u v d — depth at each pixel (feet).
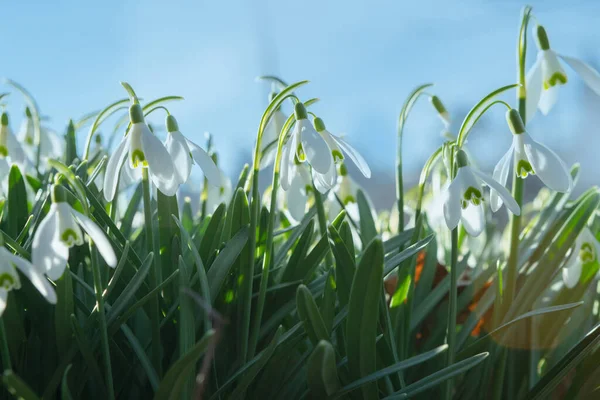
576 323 1.53
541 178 1.32
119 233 1.39
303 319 1.25
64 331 1.27
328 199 1.75
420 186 1.45
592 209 1.52
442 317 1.55
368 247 1.24
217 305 1.37
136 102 1.28
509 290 1.43
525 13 1.41
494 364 1.42
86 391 1.33
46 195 1.49
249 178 1.51
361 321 1.26
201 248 1.43
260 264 1.45
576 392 1.36
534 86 1.48
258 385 1.33
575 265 1.51
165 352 1.37
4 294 1.13
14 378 1.09
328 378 1.23
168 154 1.26
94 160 1.77
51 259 1.14
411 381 1.45
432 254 1.63
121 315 1.31
